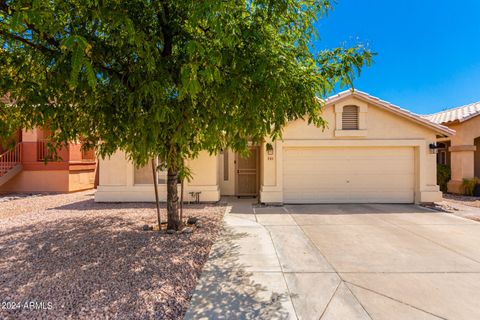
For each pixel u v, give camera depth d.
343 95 10.32
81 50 2.61
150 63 3.44
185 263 4.51
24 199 11.81
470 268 4.49
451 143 13.60
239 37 3.66
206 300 3.45
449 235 6.36
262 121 4.48
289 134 10.46
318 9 4.34
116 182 10.80
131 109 3.96
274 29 4.27
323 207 9.93
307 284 3.92
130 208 9.55
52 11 3.12
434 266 4.57
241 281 3.99
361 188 10.66
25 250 5.00
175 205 6.41
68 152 14.06
